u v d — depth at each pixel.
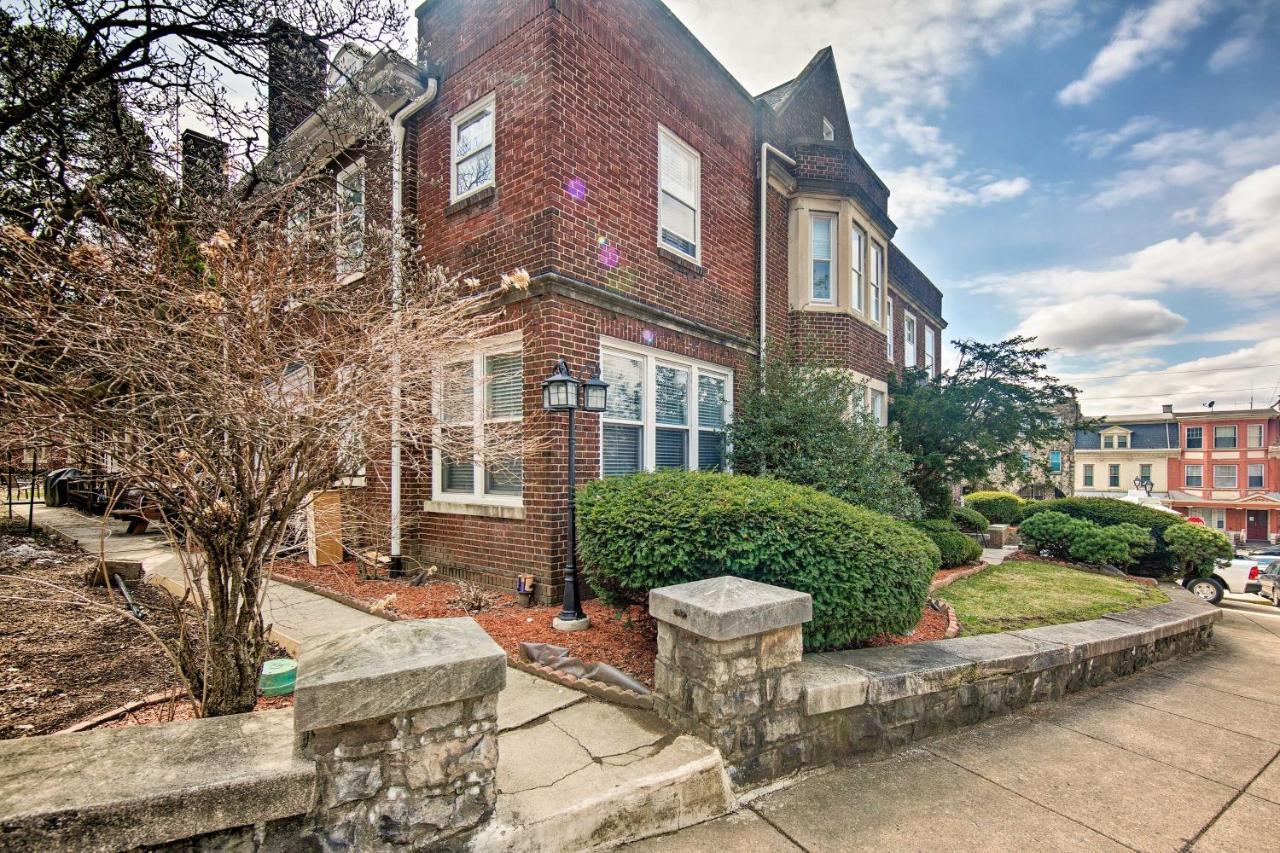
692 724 2.93
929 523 8.89
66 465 2.44
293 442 2.58
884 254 11.59
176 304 2.45
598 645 4.35
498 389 6.31
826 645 4.06
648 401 6.79
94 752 1.87
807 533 3.85
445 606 5.38
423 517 6.88
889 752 3.40
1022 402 10.55
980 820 2.70
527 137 5.95
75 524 10.30
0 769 1.74
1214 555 9.05
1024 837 2.57
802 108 10.87
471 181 6.68
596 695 3.43
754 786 2.88
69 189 5.20
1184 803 2.91
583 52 6.11
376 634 2.26
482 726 2.17
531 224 5.86
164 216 3.06
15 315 2.13
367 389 2.89
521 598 5.48
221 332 2.48
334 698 1.85
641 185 6.82
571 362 5.80
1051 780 3.12
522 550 5.79
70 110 5.54
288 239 3.41
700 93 7.96
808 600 3.10
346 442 2.89
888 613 3.93
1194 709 4.26
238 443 2.50
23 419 2.10
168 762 1.82
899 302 14.55
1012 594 6.75
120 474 2.36
